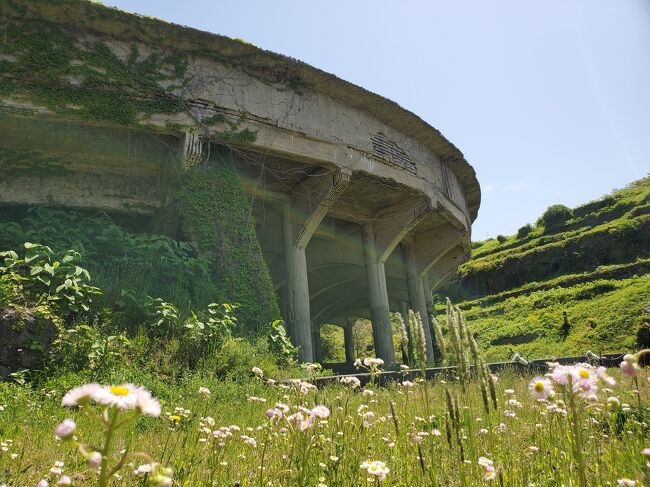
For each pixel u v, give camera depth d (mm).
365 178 19156
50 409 6516
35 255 9781
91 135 14734
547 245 49250
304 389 4164
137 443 4496
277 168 18250
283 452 3473
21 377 7676
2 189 14484
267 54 16641
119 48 14758
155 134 15219
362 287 33594
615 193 55656
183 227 14734
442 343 2883
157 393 7805
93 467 1289
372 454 3492
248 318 13805
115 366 8617
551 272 47562
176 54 15602
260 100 16781
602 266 42906
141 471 2434
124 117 14227
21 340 8141
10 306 8469
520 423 4613
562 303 37438
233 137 15758
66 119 13648
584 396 2145
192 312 10609
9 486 3170
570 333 31078
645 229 42844
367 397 5770
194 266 13039
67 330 8914
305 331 18359
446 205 22625
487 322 40156
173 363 9312
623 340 26422
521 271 49750
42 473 3465
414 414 4898
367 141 19469
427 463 3305
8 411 6184
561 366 2221
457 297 54188
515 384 9695
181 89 15312
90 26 14375
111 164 15766
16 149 14320
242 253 14828
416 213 21500
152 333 10227
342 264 23844
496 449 3553
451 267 32094
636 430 3996
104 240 12375
